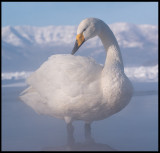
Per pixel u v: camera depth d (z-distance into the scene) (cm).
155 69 2928
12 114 923
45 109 751
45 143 628
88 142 629
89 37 761
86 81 659
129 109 954
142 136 663
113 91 643
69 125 705
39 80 760
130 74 2681
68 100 664
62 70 701
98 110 666
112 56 738
